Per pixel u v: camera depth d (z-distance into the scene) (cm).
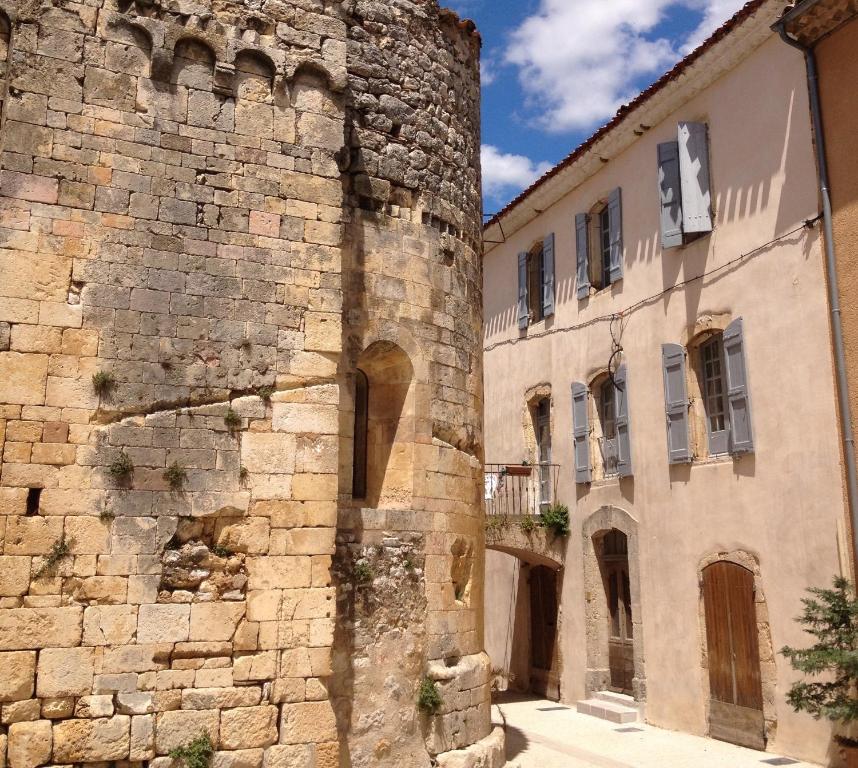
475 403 1316
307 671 943
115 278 939
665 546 1625
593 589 1866
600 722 1661
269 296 1010
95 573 877
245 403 974
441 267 1274
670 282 1683
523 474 2103
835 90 1304
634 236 1822
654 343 1716
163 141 989
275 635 938
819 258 1313
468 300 1328
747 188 1494
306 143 1067
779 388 1373
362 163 1209
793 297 1360
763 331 1419
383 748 1063
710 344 1599
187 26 1016
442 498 1201
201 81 1024
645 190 1798
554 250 2173
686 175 1603
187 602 909
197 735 885
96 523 886
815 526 1279
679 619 1569
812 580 1276
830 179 1298
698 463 1560
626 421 1767
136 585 891
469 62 1448
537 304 2303
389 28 1285
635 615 1697
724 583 1461
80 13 973
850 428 1219
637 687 1669
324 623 960
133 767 857
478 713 1185
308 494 984
